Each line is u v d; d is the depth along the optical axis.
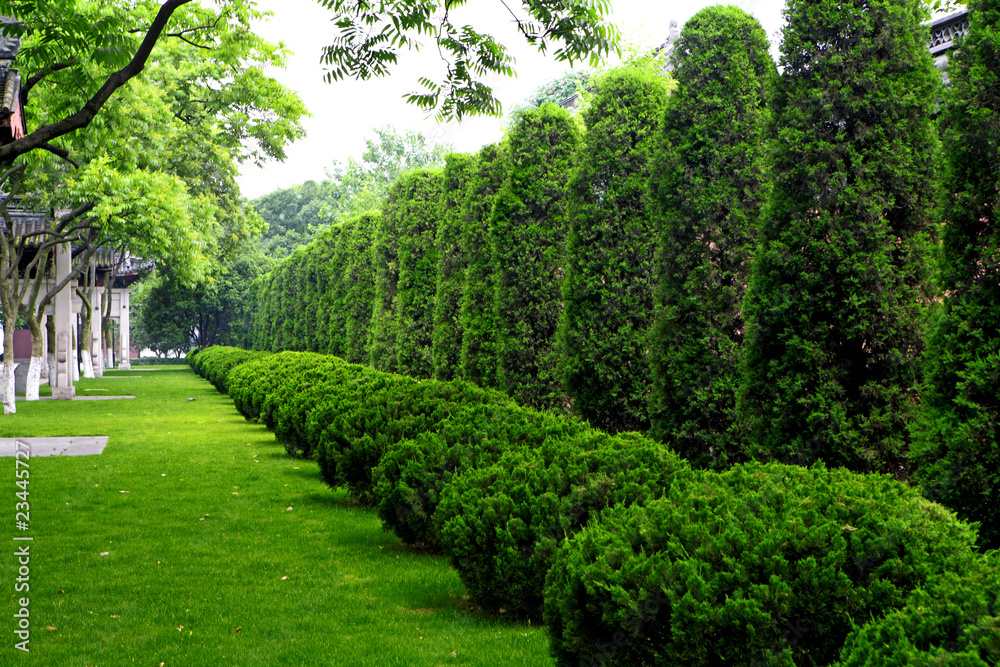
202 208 24.33
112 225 19.59
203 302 49.81
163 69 24.38
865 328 6.55
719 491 4.18
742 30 8.76
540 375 11.81
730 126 8.62
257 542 7.73
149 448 14.20
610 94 10.38
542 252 12.02
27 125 11.66
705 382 8.37
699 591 3.47
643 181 10.06
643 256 9.96
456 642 5.09
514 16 6.12
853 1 6.96
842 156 6.86
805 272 6.82
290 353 21.06
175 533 8.05
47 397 26.05
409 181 17.59
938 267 5.73
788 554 3.54
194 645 5.04
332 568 6.83
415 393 8.98
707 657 3.46
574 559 3.91
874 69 6.86
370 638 5.18
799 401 6.68
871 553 3.47
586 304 10.14
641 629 3.67
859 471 6.54
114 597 6.00
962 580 2.90
